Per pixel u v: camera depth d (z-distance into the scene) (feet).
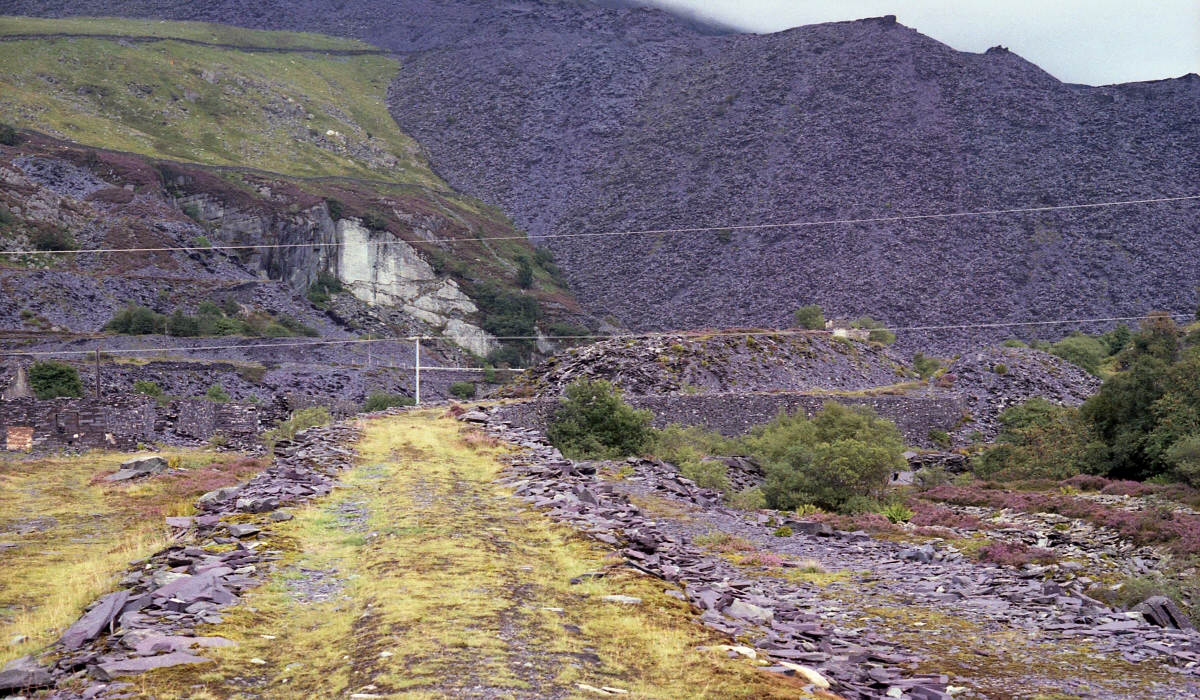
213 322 526.57
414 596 53.88
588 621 52.47
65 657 44.50
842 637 64.95
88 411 186.60
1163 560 115.44
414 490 98.89
